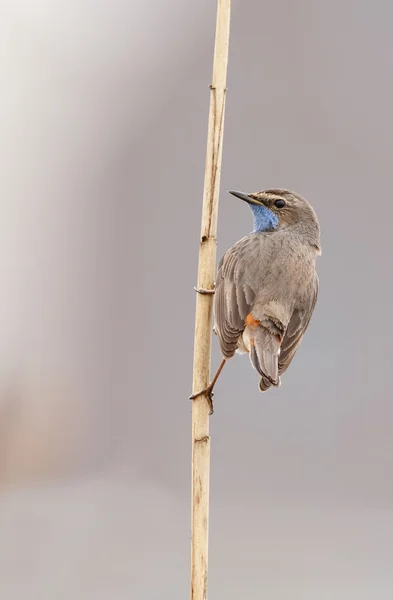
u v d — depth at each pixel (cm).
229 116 1770
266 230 1054
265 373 918
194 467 825
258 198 1058
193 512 818
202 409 835
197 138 1742
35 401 1477
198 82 1772
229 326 952
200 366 845
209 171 855
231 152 1744
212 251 858
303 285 997
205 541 812
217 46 850
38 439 1453
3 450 1430
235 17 1839
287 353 971
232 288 971
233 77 1802
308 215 1059
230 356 934
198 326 849
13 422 1447
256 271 979
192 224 1689
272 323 951
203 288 855
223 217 1678
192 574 808
